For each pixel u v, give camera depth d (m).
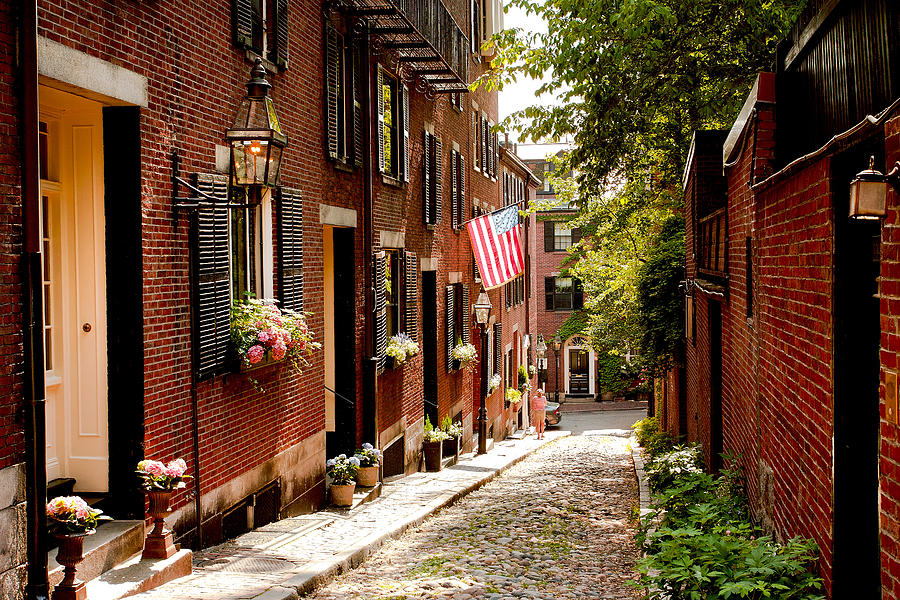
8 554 5.57
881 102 4.17
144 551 7.26
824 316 4.78
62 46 6.28
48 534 6.36
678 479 8.53
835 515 4.57
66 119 7.50
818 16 5.38
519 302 35.97
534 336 41.19
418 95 17.73
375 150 14.73
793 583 4.71
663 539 7.16
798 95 6.56
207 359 8.47
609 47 15.48
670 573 5.00
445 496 14.04
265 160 8.44
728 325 9.88
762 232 7.11
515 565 8.98
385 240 15.48
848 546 4.54
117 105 7.35
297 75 11.23
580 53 15.63
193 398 8.34
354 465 12.62
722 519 6.54
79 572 6.48
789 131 6.86
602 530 11.18
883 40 4.13
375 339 14.55
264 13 10.10
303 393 11.49
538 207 23.72
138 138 7.42
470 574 8.43
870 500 4.52
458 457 20.33
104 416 7.54
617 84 16.17
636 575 8.35
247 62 9.59
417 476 17.03
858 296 4.55
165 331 7.83
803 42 5.99
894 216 3.51
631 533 10.73
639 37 14.95
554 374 49.28
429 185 18.83
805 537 5.32
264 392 10.10
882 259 3.71
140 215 7.44
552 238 49.28
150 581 6.80
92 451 7.57
